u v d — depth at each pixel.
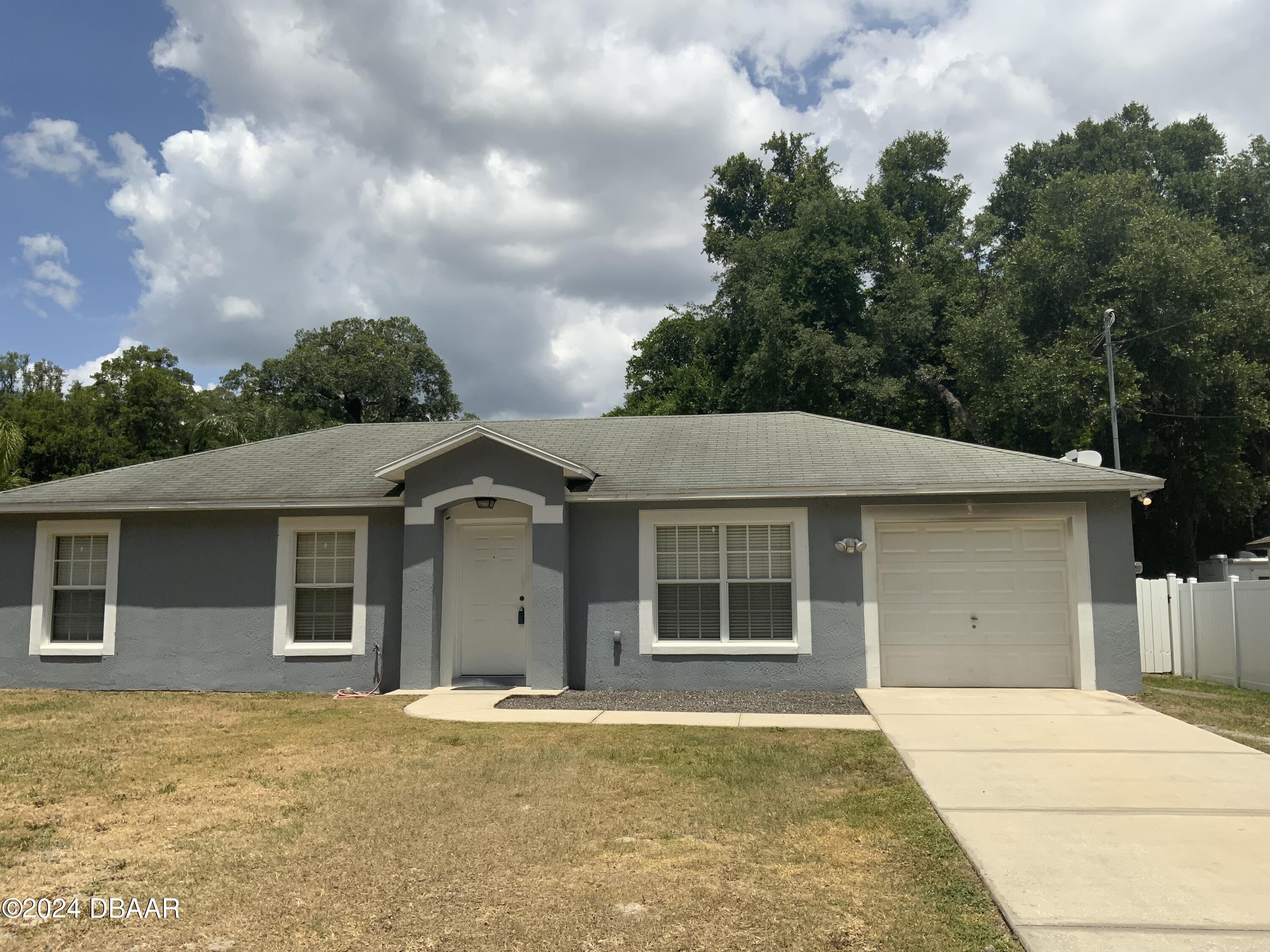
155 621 14.20
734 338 36.34
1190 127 35.62
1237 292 25.59
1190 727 9.97
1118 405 24.41
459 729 10.44
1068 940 4.61
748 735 9.95
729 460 14.32
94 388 49.00
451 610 13.80
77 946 4.81
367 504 13.75
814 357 30.44
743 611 13.34
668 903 5.29
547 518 13.21
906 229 36.66
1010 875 5.53
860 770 8.32
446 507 13.78
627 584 13.43
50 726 10.88
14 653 14.45
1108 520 12.77
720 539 13.47
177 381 48.53
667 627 13.45
